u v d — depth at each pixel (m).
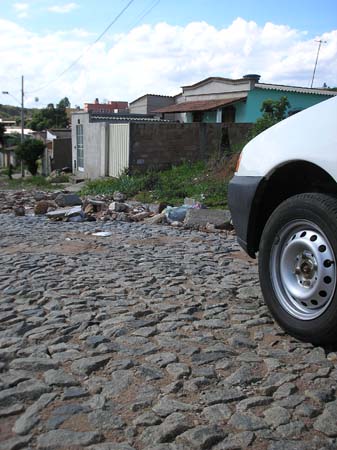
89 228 9.24
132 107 37.00
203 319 4.18
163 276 5.52
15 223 9.95
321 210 3.47
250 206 4.11
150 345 3.62
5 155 54.62
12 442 2.48
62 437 2.52
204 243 7.72
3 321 4.12
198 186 14.53
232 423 2.65
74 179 25.88
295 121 3.91
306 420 2.69
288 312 3.74
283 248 3.82
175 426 2.61
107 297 4.73
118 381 3.09
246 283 5.26
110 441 2.51
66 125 70.88
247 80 27.45
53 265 6.02
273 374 3.18
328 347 3.59
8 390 2.96
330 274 3.43
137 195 15.38
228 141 20.36
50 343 3.66
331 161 3.41
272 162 3.90
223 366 3.30
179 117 31.47
